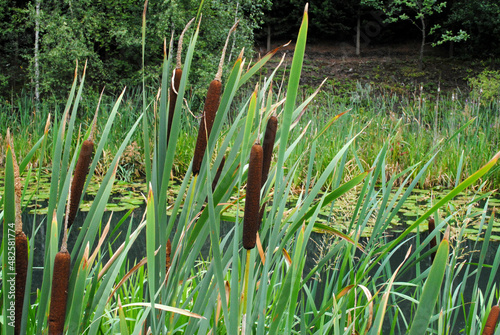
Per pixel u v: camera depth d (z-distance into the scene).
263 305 0.92
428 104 14.29
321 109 8.70
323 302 1.60
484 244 1.41
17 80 12.57
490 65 18.52
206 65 9.93
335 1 20.92
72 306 0.81
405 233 1.29
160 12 10.04
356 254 3.27
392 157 6.79
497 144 7.11
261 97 1.11
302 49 0.76
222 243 1.29
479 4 17.88
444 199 0.97
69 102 0.93
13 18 11.25
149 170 1.04
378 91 17.03
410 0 17.03
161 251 0.99
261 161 0.84
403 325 2.55
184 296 1.93
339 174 1.64
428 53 20.48
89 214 0.93
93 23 10.09
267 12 20.81
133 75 10.46
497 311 0.93
